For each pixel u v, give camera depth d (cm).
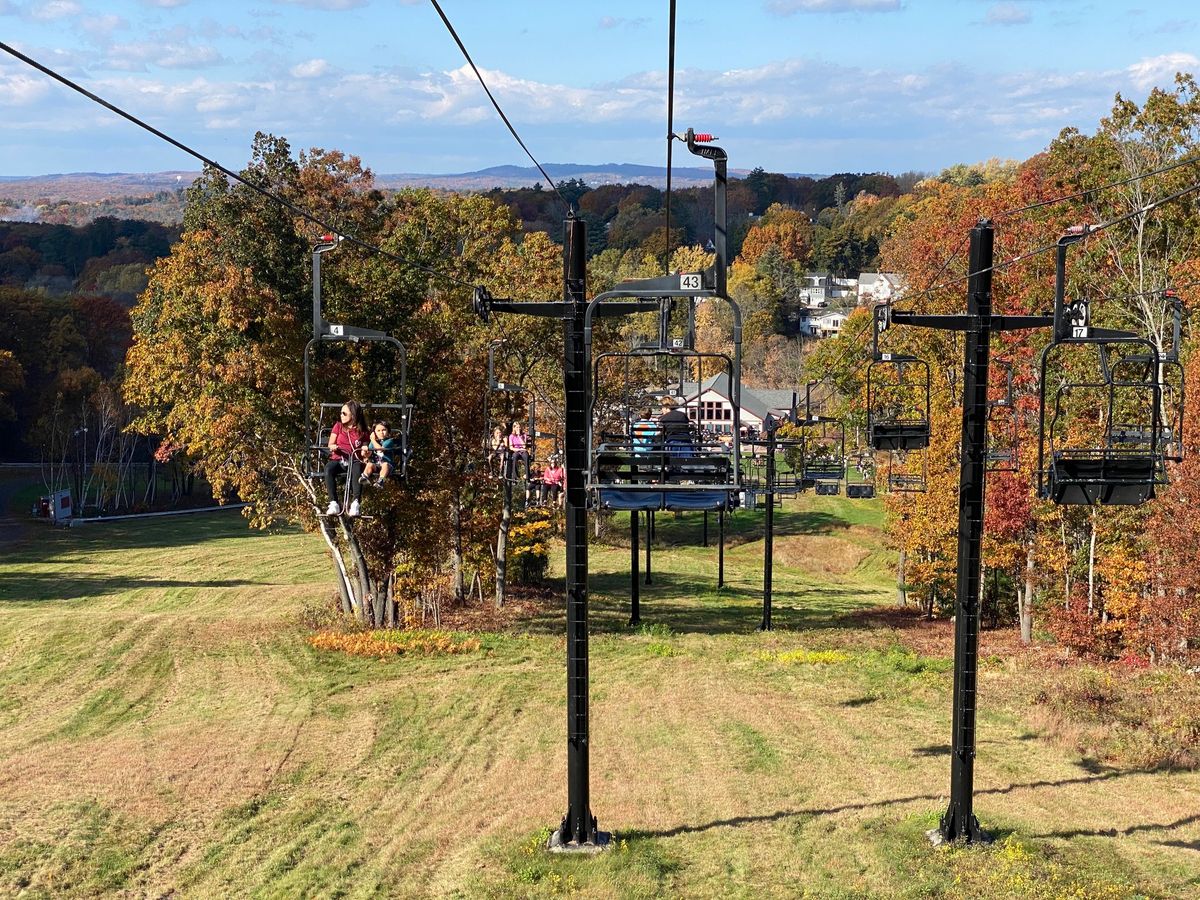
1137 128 4534
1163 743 2203
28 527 8344
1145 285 4212
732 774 2064
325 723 2597
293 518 4272
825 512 8756
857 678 2994
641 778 2058
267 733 2514
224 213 3753
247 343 3597
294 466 3819
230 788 2088
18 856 1730
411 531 4012
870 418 2412
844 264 19212
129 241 17788
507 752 2292
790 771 2075
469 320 4275
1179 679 2811
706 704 2694
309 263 3834
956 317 1573
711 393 9819
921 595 5381
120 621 4209
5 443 11250
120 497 9962
